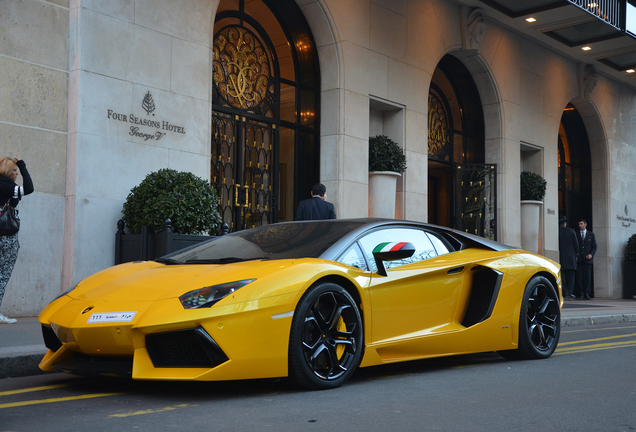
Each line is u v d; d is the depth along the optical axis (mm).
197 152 8445
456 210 13586
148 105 7938
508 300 4566
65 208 7289
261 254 3811
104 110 7508
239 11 9945
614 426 2676
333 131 10398
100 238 7398
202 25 8625
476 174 13477
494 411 2945
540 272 4895
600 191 17406
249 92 10047
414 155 11688
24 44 7047
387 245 3684
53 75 7266
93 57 7441
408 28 11703
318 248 3771
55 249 7199
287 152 10531
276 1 10430
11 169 5809
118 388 3512
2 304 6777
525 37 14461
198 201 7270
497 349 4508
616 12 13570
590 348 5574
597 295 17297
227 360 3086
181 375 3053
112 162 7547
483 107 13906
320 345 3428
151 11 8039
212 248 4133
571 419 2795
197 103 8492
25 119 7020
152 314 3098
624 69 16609
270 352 3199
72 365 3361
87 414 2869
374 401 3160
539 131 14852
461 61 13477
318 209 7195
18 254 6918
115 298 3332
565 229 14586
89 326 3178
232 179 9688
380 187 10969
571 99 16078
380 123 11711
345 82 10484
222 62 9688
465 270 4379
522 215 14547
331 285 3486
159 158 8016
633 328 8164
